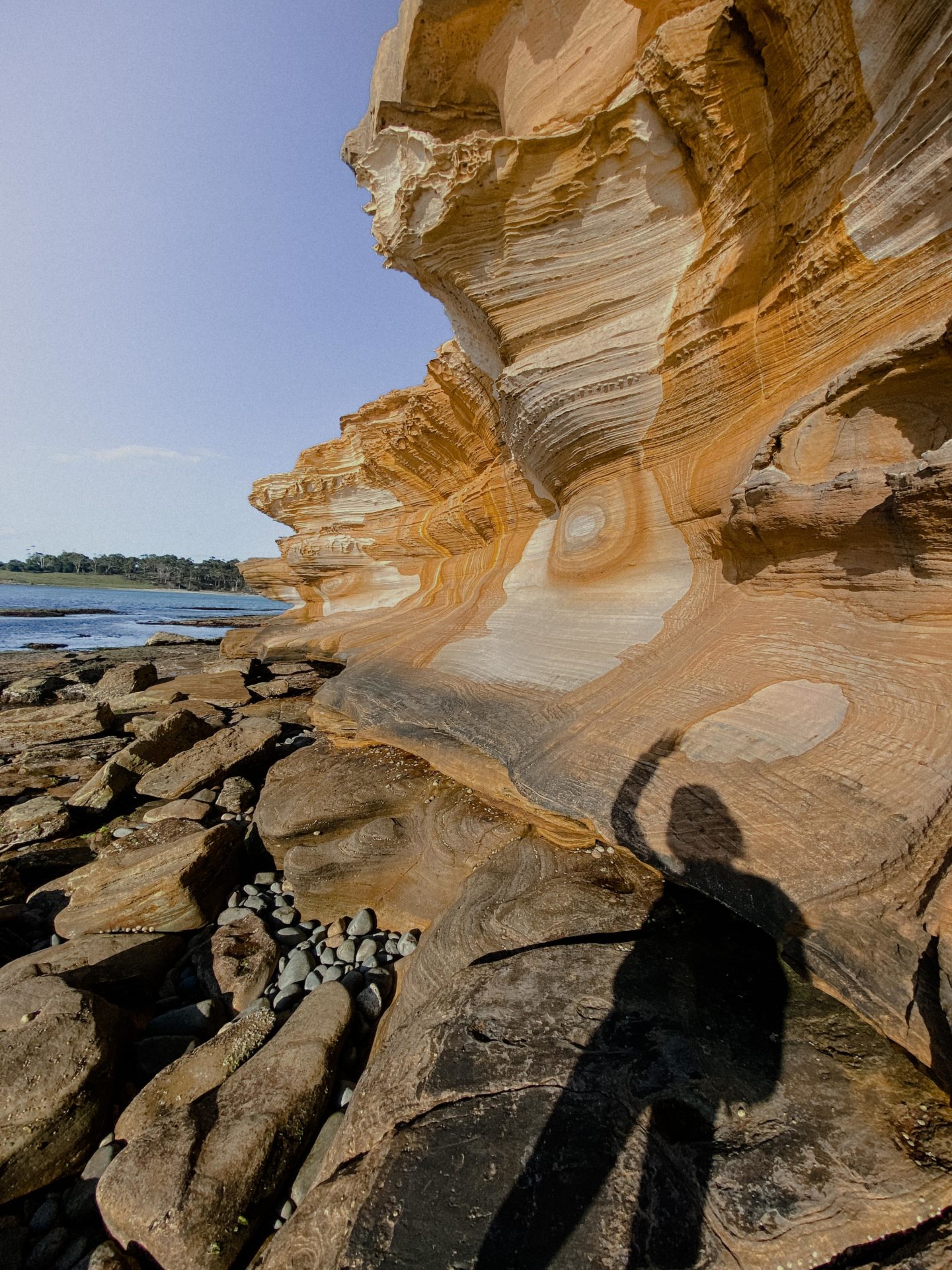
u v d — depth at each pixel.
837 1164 1.97
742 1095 2.27
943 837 2.48
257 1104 3.23
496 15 5.23
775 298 4.03
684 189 4.62
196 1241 2.63
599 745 4.00
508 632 6.99
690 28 3.76
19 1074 3.32
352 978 4.43
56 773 9.66
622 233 4.97
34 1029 3.57
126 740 11.29
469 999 3.02
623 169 4.73
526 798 4.15
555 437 5.89
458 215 5.34
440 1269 1.92
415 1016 3.21
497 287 5.58
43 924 5.55
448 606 9.90
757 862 2.68
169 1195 2.77
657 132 4.45
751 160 3.90
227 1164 2.90
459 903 4.26
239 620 53.53
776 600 4.06
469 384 8.01
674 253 4.82
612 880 3.88
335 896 5.48
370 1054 3.78
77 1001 3.79
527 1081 2.50
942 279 3.12
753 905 2.59
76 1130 3.24
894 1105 2.12
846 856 2.51
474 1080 2.56
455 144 5.08
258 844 6.79
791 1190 1.93
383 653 8.80
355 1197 2.26
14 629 40.75
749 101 3.78
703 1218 1.92
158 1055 3.89
